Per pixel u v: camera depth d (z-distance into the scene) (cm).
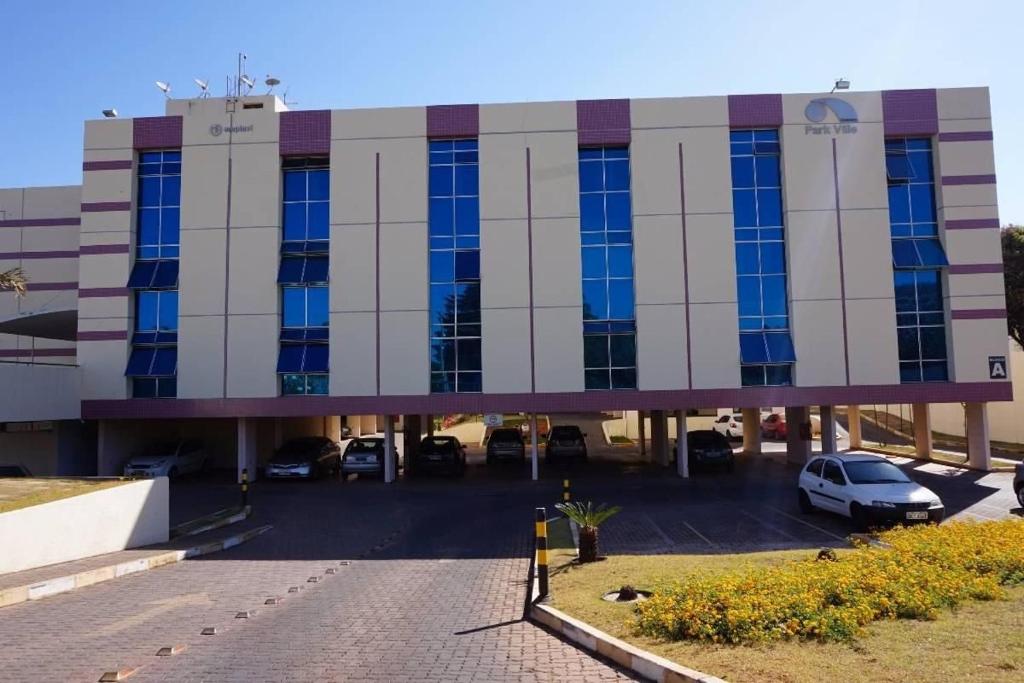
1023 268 3597
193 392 2652
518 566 1269
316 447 2852
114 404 2661
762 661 601
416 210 2666
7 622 895
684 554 1259
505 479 2708
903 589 766
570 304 2627
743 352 2584
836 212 2619
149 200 2767
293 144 2709
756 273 2634
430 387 2622
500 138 2680
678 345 2597
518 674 661
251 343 2655
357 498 2295
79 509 1308
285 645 771
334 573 1244
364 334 2641
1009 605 739
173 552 1383
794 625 676
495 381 2612
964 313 2573
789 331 2609
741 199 2662
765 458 3222
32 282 3828
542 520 973
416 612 934
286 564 1339
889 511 1422
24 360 3825
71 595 1070
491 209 2659
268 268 2675
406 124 2694
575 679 644
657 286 2614
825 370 2572
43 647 773
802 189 2623
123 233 2714
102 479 1605
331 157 2695
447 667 686
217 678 659
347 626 859
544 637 795
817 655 608
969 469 2608
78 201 3869
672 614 737
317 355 2658
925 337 2602
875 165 2634
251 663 704
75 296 3812
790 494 2150
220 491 2445
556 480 2647
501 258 2647
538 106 2680
